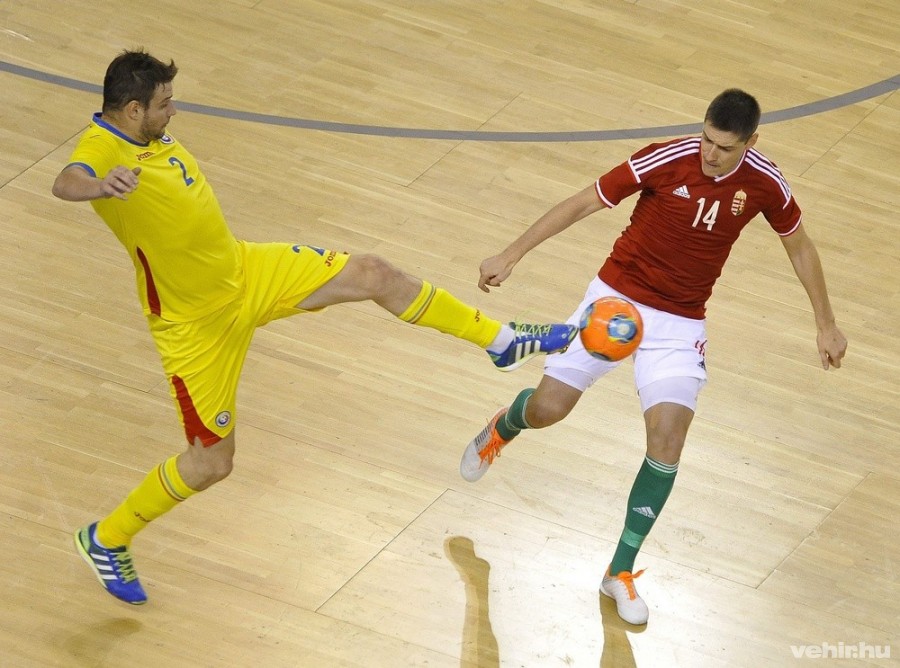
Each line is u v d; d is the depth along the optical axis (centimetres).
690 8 2769
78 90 2303
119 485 1542
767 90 2495
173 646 1352
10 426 1609
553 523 1561
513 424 1509
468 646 1389
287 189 2106
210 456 1306
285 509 1541
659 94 2455
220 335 1267
